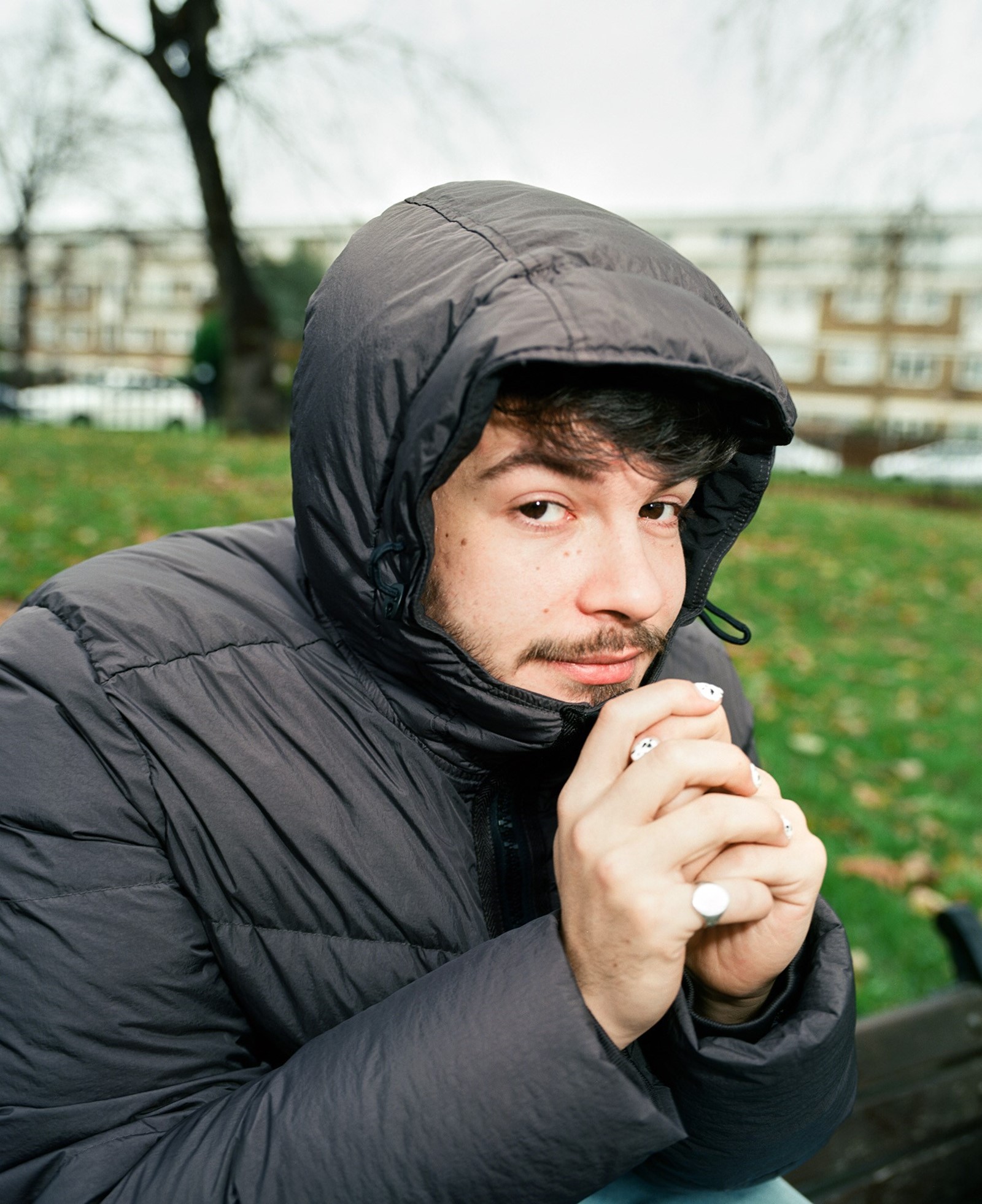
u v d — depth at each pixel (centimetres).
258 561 109
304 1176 72
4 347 3700
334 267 96
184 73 1340
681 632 121
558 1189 74
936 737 431
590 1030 72
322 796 87
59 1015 78
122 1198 75
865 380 4369
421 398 81
